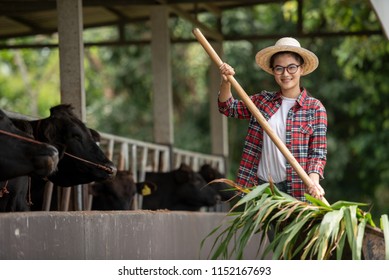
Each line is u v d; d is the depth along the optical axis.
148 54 32.34
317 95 30.47
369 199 31.27
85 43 19.56
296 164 7.73
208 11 20.00
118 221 9.01
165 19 17.36
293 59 8.50
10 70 35.75
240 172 8.69
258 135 8.66
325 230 6.93
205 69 32.56
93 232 8.37
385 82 27.97
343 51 26.50
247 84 30.88
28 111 35.25
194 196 16.70
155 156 16.78
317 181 8.20
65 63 12.33
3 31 19.33
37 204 11.34
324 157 8.40
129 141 14.88
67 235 7.83
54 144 10.30
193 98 32.88
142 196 15.89
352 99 30.20
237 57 30.52
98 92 34.31
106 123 32.72
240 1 19.11
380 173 30.58
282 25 30.72
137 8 18.77
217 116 20.92
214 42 20.14
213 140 21.00
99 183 13.23
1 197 9.52
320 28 28.27
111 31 33.12
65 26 12.31
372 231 7.09
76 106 12.29
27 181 10.11
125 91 33.28
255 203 7.44
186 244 11.73
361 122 29.58
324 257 7.16
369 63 28.11
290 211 7.03
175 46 32.72
